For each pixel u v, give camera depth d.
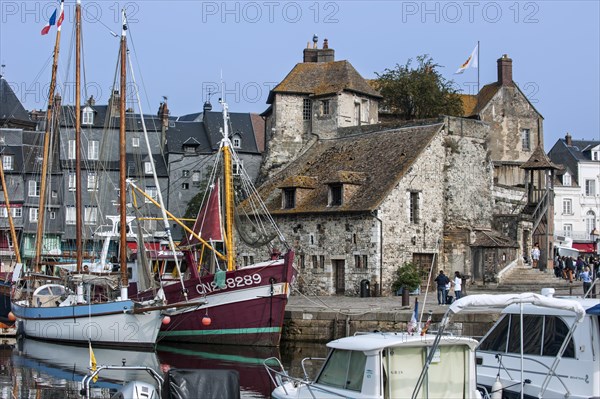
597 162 90.31
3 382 25.48
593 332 18.00
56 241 72.12
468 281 50.66
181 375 17.64
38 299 38.94
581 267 50.34
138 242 36.53
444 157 52.00
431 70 67.25
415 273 47.66
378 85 67.06
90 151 73.88
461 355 16.50
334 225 49.59
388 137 54.38
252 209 53.03
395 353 16.19
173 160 74.19
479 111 68.50
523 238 53.88
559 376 18.36
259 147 81.31
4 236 72.12
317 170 55.59
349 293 48.53
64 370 28.03
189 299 35.22
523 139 70.00
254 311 34.09
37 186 73.38
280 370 27.81
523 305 19.62
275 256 35.38
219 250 46.66
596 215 89.56
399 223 48.66
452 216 51.72
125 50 36.16
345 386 16.97
